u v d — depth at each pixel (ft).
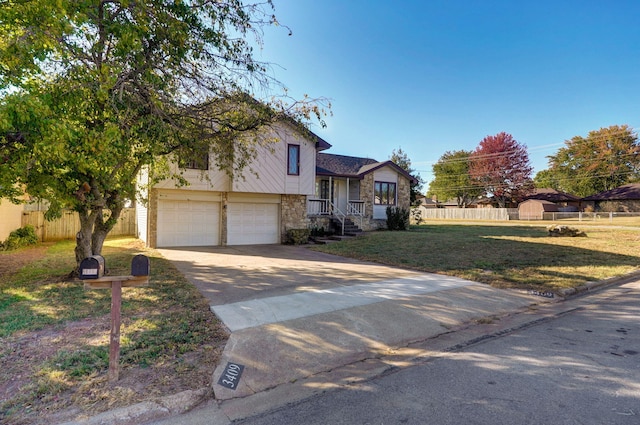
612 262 32.32
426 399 9.75
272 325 15.15
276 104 24.85
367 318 16.66
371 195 69.87
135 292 20.42
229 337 13.75
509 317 17.98
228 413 9.20
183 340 13.35
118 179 23.99
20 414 8.60
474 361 12.43
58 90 17.17
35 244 43.75
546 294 21.86
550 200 140.56
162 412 9.05
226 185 45.60
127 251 39.24
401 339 14.85
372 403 9.61
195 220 45.75
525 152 143.02
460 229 74.08
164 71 21.27
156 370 11.05
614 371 11.35
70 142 16.15
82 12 16.37
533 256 35.40
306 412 9.21
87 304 17.51
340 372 11.84
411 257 35.12
